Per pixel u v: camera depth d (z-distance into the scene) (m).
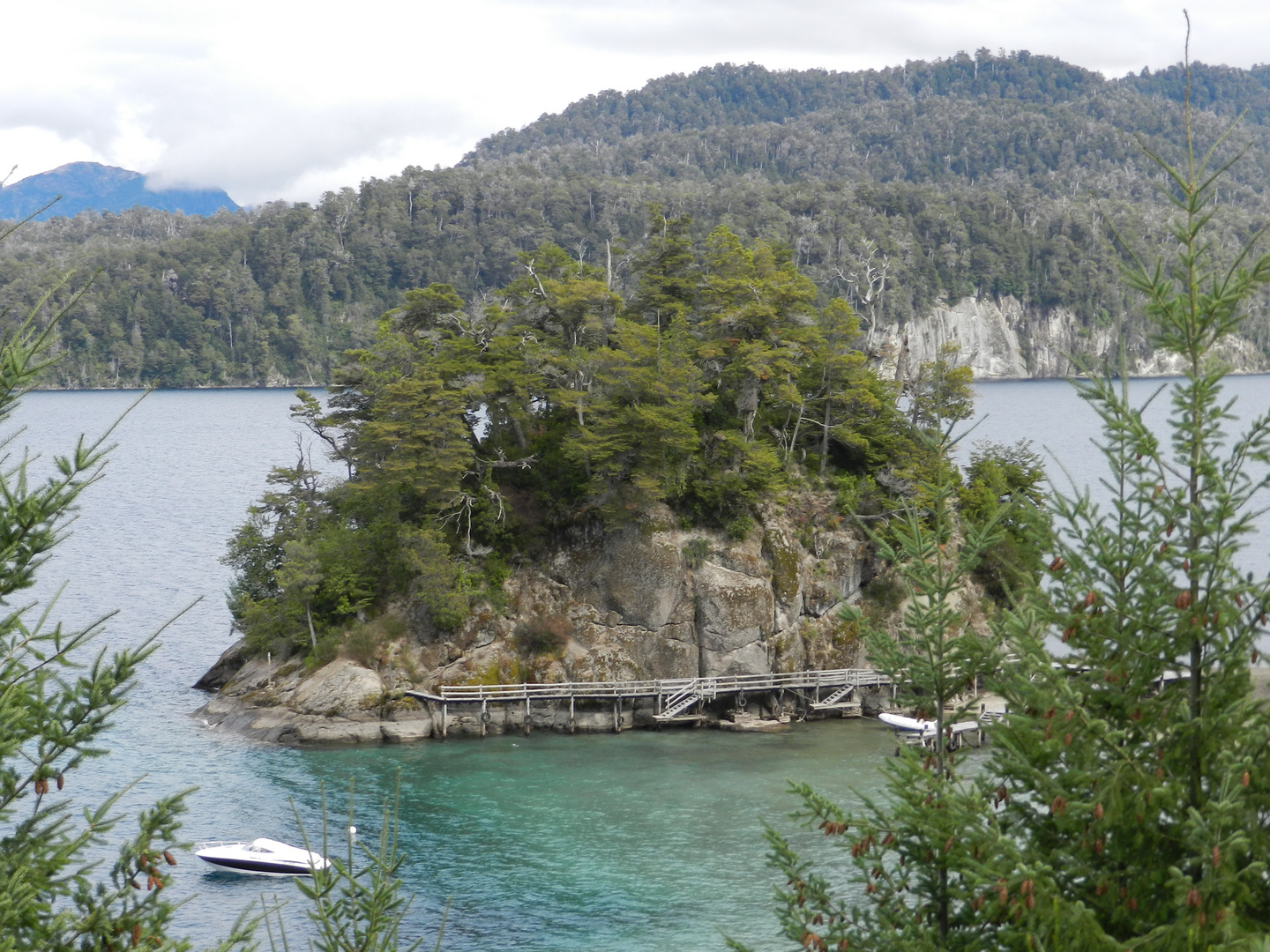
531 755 74.50
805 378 95.62
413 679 80.88
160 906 17.16
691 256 99.38
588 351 92.88
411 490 87.94
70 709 17.02
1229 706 16.98
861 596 89.81
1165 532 18.03
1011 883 16.05
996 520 20.67
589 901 50.72
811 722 83.00
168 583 124.44
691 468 89.25
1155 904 16.69
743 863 54.97
